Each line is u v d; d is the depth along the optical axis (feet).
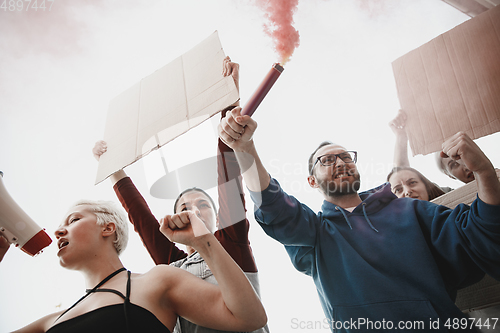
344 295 4.01
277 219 4.32
